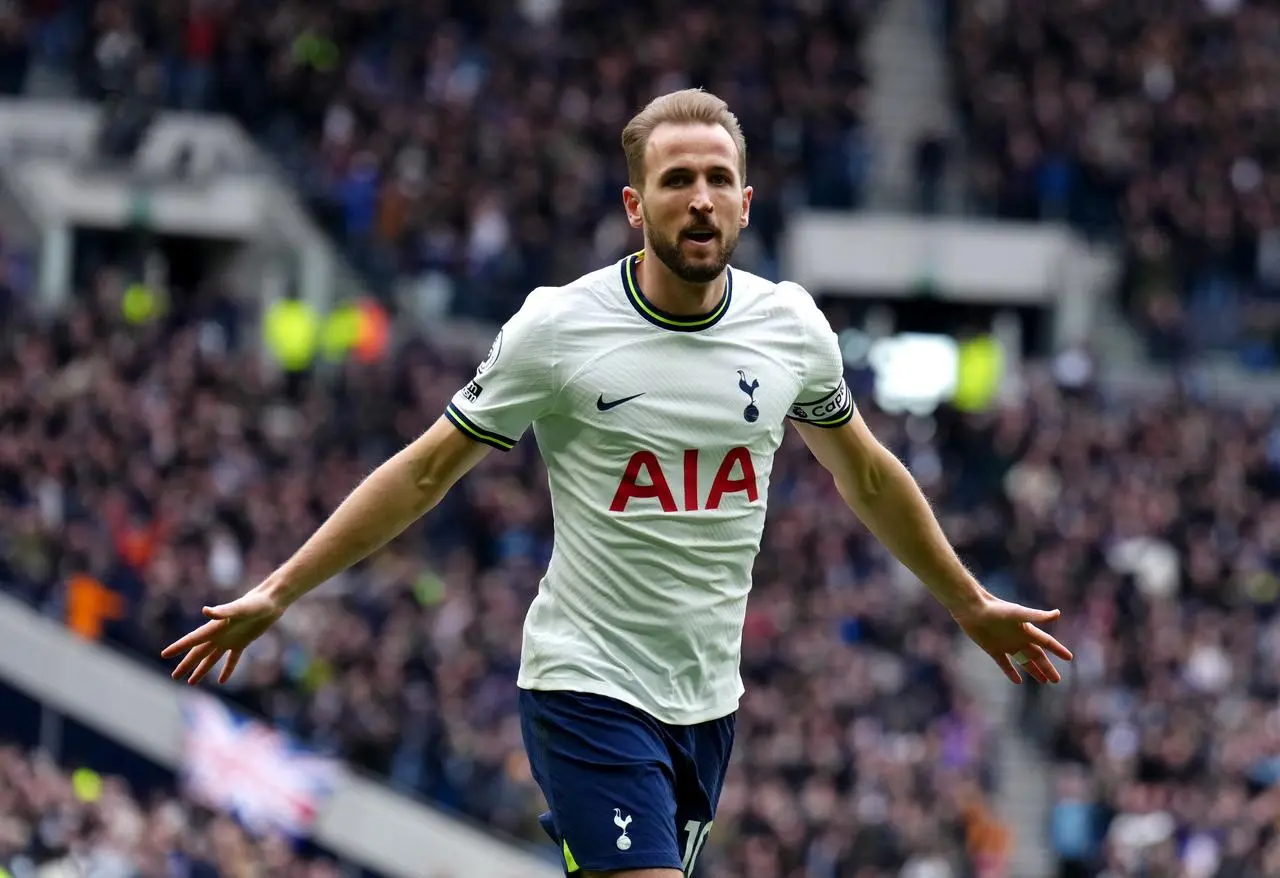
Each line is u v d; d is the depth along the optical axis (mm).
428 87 50969
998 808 35094
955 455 42312
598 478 8000
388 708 32125
